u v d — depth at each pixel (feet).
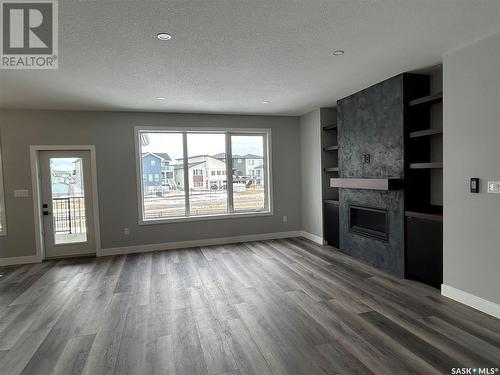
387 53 9.74
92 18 7.17
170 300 10.56
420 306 9.60
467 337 7.76
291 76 11.82
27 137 15.83
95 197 16.85
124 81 11.76
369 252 14.19
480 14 7.34
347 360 6.95
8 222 15.66
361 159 14.26
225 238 19.15
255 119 19.58
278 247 17.75
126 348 7.67
